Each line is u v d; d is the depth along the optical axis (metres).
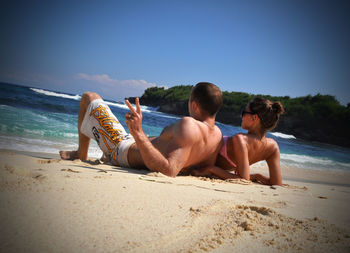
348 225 1.45
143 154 2.52
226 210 1.47
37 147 5.11
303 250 1.04
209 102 2.84
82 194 1.41
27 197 1.25
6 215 1.04
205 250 0.97
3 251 0.80
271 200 1.96
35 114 10.65
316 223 1.41
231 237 1.11
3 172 1.67
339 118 40.69
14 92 22.11
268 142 3.28
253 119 3.16
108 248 0.89
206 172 3.03
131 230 1.06
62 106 17.36
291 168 7.42
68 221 1.06
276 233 1.20
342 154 19.42
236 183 2.68
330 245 1.11
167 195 1.65
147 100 68.12
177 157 2.59
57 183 1.55
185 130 2.62
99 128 3.29
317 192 2.97
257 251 1.00
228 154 3.23
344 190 3.71
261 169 6.32
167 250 0.94
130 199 1.44
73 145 5.91
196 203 1.55
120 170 2.65
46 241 0.89
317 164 9.48
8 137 5.75
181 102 58.81
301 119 42.50
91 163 3.09
